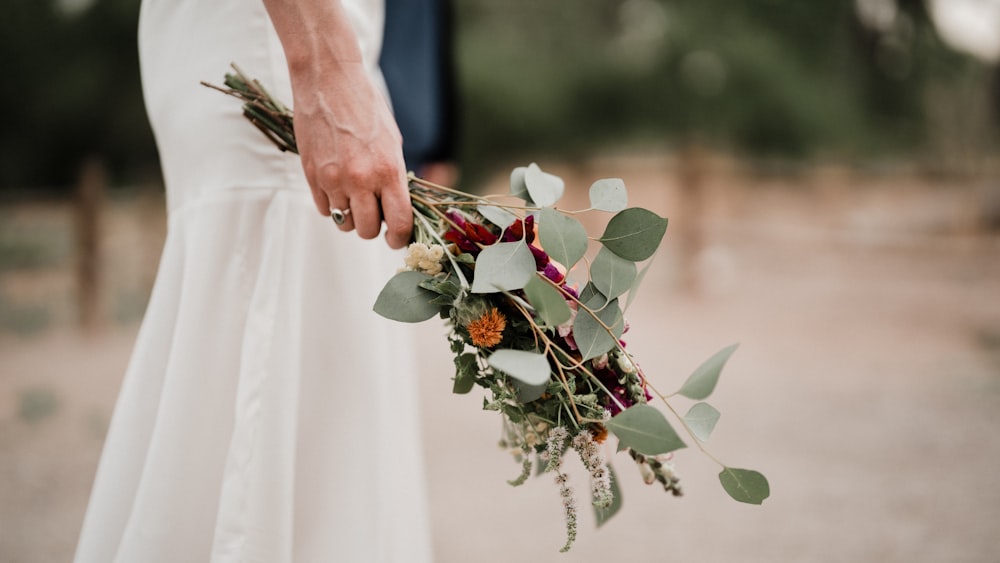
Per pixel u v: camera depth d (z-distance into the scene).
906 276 8.05
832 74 13.45
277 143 1.20
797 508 2.53
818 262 8.92
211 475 1.18
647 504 2.59
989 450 3.13
